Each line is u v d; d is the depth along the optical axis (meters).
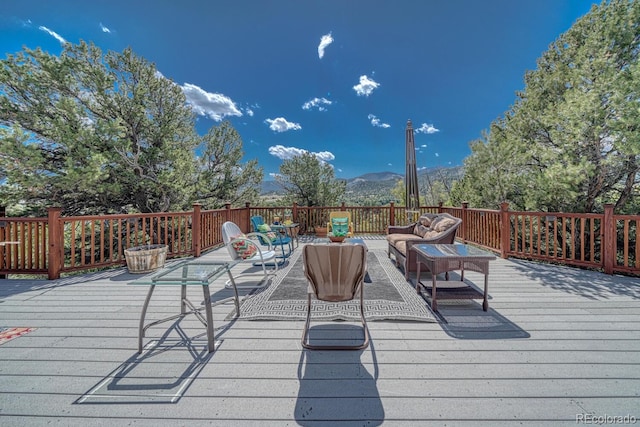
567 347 2.15
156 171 9.29
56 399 1.61
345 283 2.32
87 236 8.92
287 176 12.67
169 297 3.37
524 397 1.61
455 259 2.81
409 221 6.90
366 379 1.78
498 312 2.82
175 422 1.44
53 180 6.63
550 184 5.73
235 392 1.67
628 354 2.04
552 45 8.16
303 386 1.72
